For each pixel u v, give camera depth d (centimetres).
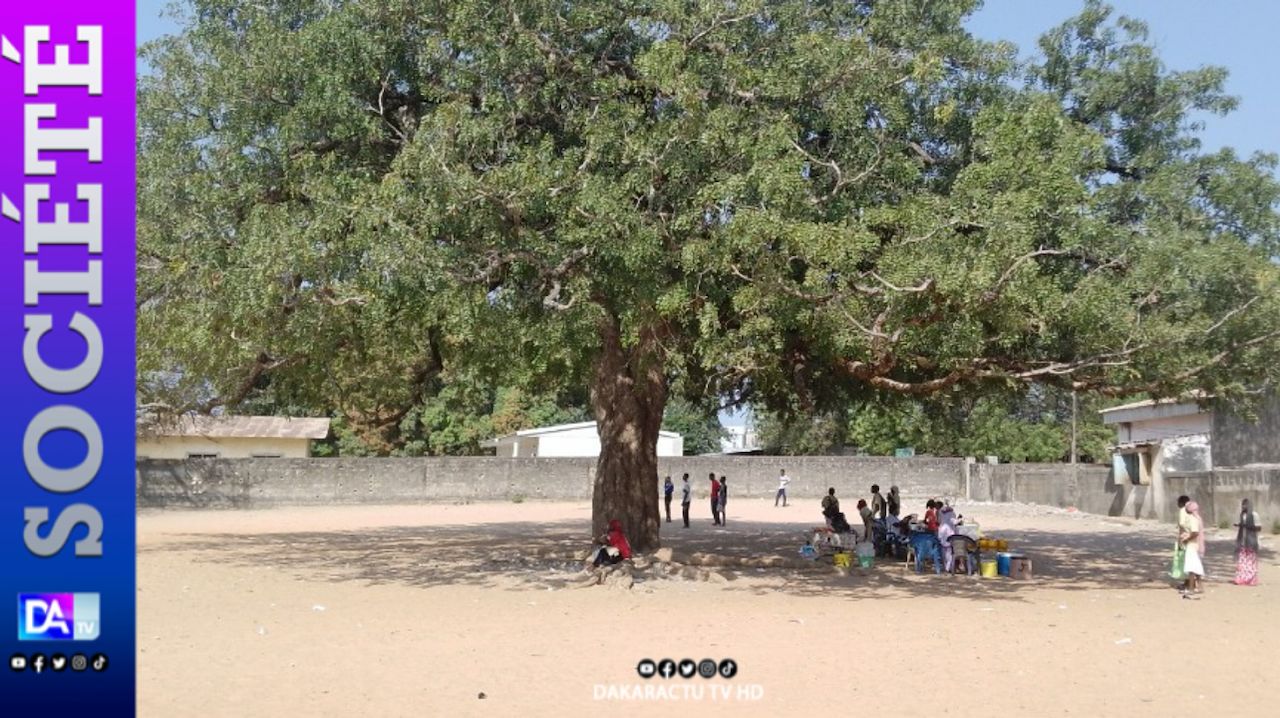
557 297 1802
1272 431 3703
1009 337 1716
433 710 1038
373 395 2867
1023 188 1680
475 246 1723
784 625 1553
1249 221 1892
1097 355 1867
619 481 2325
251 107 1956
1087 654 1367
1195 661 1331
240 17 2036
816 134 1953
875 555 2562
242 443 5338
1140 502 4212
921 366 2028
